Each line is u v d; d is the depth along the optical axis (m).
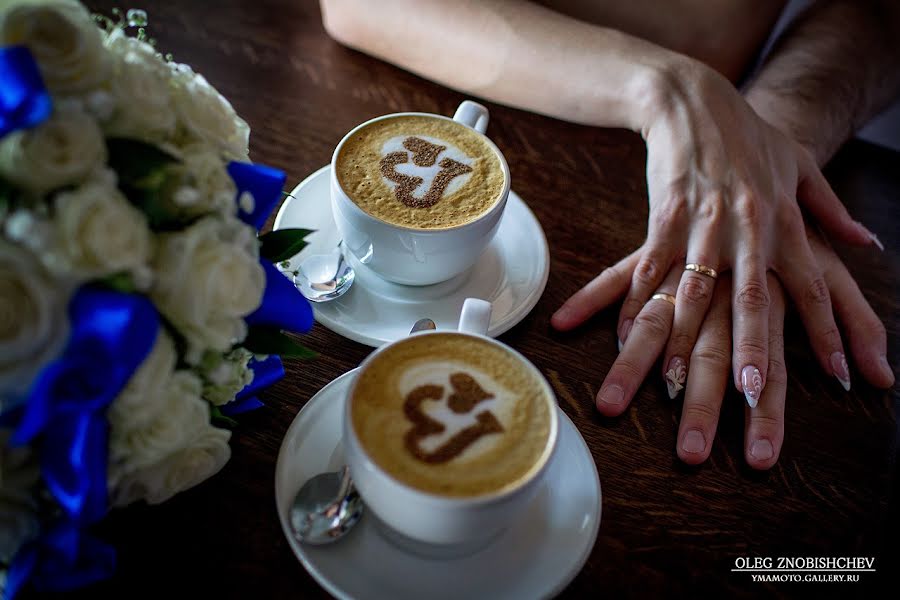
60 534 0.28
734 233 0.50
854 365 0.47
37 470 0.27
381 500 0.31
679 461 0.40
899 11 0.70
